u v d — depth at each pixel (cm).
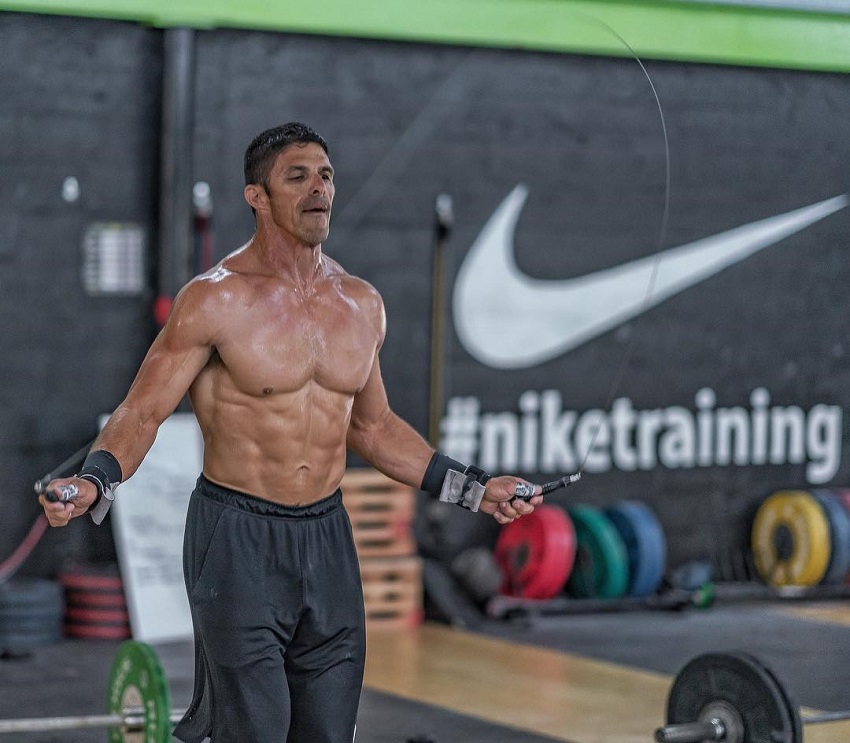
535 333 1823
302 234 659
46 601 1524
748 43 1756
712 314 1891
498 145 1789
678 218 1861
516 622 1667
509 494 687
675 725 940
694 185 1861
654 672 1404
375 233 1745
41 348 1612
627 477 1867
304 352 660
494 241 1797
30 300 1606
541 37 1756
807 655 1495
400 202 1753
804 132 1817
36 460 1614
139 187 1638
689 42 1769
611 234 1847
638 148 1844
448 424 1789
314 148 665
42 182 1600
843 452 1950
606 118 1827
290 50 1684
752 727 908
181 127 1612
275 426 657
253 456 660
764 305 1905
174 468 1583
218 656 660
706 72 1838
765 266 1897
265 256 670
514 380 1817
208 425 666
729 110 1850
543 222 1817
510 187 1798
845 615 1755
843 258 1894
